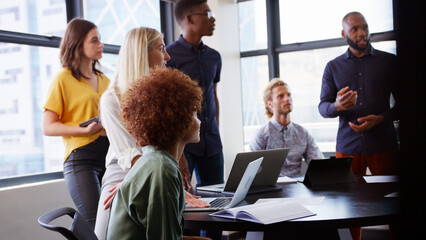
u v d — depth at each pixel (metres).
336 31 4.48
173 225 1.14
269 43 4.77
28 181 3.44
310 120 4.68
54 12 3.67
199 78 3.20
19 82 3.44
